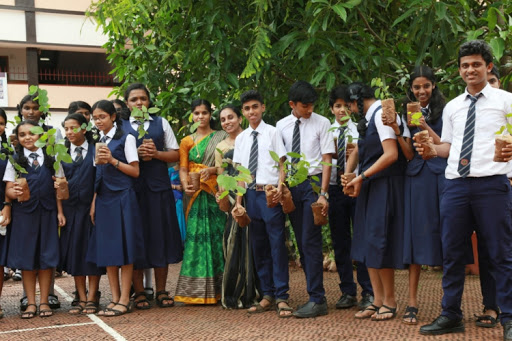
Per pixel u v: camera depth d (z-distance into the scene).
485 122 3.73
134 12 6.34
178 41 6.15
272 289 5.03
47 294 5.18
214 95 5.88
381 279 4.46
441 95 4.34
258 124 4.96
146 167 5.41
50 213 5.16
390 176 4.29
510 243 3.74
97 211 5.09
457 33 4.80
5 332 4.52
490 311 4.16
